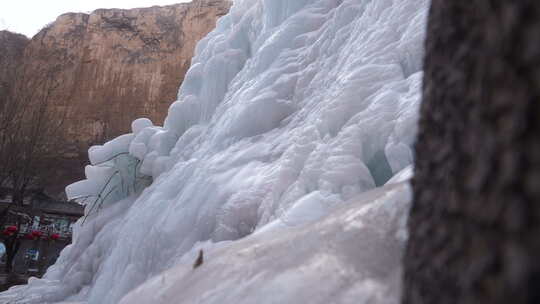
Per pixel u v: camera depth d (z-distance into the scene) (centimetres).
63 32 3322
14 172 1723
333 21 570
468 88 54
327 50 552
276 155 492
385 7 444
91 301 591
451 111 60
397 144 295
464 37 59
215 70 823
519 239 35
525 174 37
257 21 816
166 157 806
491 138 44
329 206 303
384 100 336
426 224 65
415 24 370
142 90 3234
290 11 708
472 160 49
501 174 41
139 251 562
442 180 60
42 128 1845
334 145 346
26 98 1811
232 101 698
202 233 486
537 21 38
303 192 352
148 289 175
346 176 323
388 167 333
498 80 44
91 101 3216
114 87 3247
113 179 970
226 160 554
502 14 44
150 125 984
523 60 39
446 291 52
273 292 117
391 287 103
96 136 3144
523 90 39
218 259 163
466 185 50
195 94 902
